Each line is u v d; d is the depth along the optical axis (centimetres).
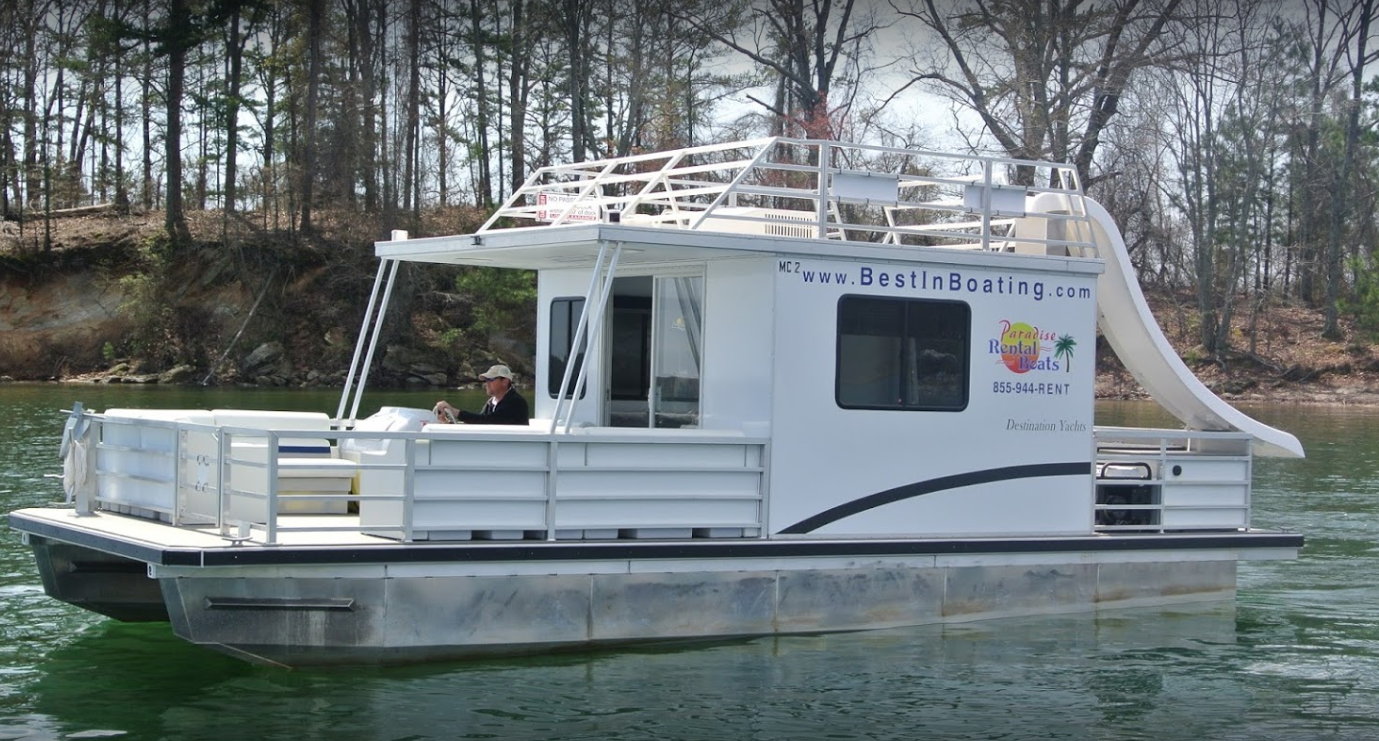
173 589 844
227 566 838
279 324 4712
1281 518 1838
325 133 5112
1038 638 1047
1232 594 1155
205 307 4756
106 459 1022
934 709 875
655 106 4734
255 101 5344
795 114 4241
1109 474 1158
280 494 863
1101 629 1085
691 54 4812
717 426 1039
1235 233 5112
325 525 948
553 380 1195
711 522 979
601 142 5162
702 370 1052
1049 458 1092
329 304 4800
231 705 854
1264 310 5397
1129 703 904
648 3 4859
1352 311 5084
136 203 5500
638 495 953
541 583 924
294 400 3609
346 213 5000
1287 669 999
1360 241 5762
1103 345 4509
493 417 1105
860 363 1028
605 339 1126
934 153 1071
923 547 1032
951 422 1057
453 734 798
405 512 885
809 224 1054
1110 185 4306
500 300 4559
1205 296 5053
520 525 920
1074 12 4016
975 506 1066
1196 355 5003
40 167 5103
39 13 5412
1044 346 1091
